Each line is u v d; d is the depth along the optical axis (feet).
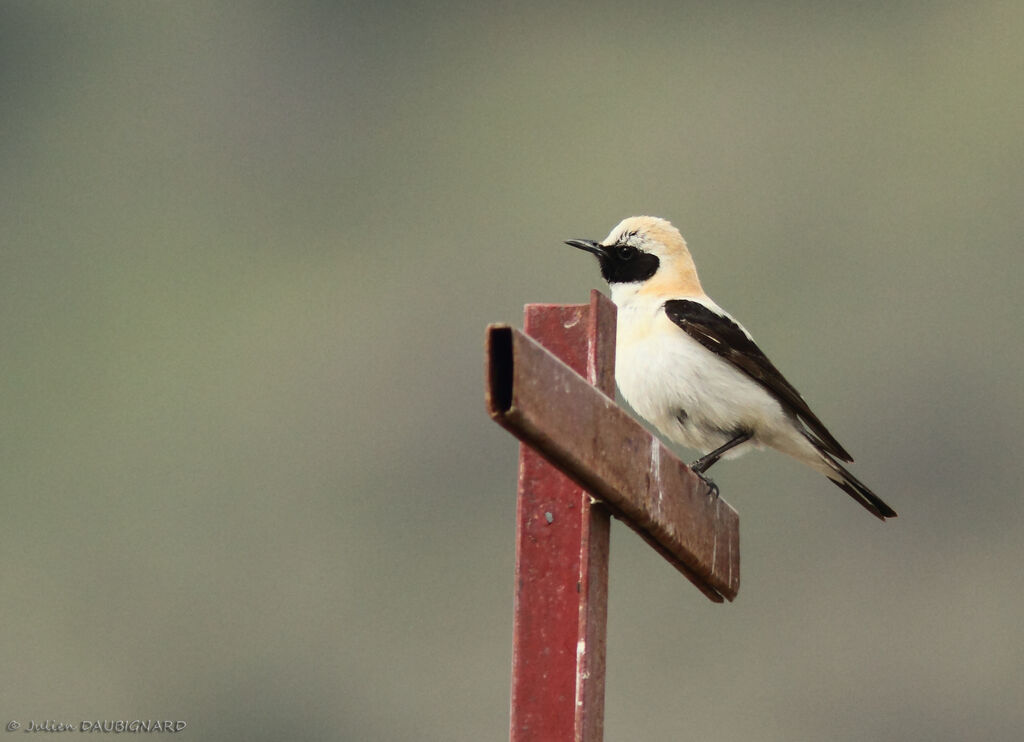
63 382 93.30
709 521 18.66
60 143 128.57
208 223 114.73
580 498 17.24
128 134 127.95
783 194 95.55
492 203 108.78
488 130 122.93
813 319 82.94
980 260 85.05
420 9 139.54
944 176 91.40
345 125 128.88
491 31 137.39
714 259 89.25
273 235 110.32
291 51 138.92
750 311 84.48
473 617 72.90
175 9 138.82
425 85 127.34
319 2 141.69
